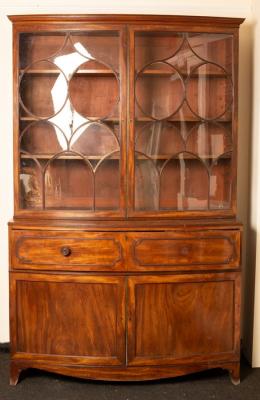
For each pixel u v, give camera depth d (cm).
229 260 227
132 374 227
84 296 225
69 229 221
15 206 230
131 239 222
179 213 231
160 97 229
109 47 224
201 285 228
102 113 229
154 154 230
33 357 229
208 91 231
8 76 260
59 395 224
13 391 227
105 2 259
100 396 223
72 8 258
